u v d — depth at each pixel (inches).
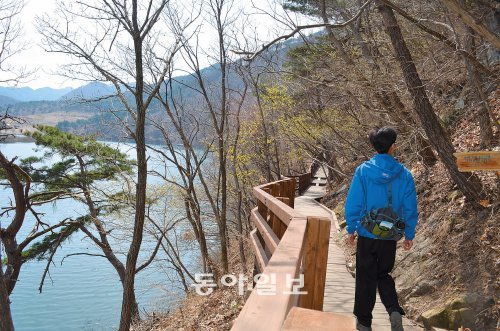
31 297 1466.5
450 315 177.2
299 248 96.0
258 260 222.8
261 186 295.9
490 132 280.1
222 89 638.5
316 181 1310.3
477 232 206.5
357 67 409.4
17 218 597.9
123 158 720.3
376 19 406.9
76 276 1670.8
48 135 698.8
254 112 872.9
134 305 597.9
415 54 377.1
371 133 159.3
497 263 181.0
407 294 214.8
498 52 331.3
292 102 700.7
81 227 679.7
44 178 711.7
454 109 379.6
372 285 154.9
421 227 263.6
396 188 149.3
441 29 325.4
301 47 580.1
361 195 151.8
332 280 263.0
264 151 880.3
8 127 566.9
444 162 227.9
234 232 871.1
